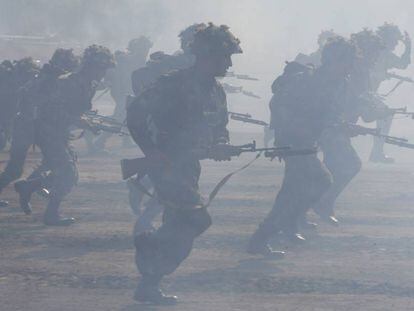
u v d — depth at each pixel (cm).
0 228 2178
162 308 1488
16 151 2550
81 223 2256
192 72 1508
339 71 1941
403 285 1666
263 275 1730
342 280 1697
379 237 2138
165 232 1509
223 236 2102
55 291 1586
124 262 1812
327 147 2284
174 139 1505
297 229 2053
